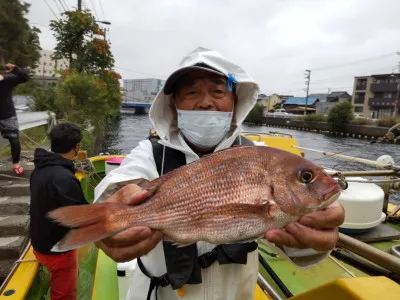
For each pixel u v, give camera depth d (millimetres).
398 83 54031
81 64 23156
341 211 1274
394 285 1222
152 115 1713
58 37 22906
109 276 2863
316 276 2867
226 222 1310
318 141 33375
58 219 1125
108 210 1215
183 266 1405
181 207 1321
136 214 1269
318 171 1325
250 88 1805
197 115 1639
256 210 1298
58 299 3059
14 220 4773
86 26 23094
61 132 3141
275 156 1368
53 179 2924
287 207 1295
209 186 1331
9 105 6113
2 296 2523
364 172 3082
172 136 1774
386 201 4238
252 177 1331
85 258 4223
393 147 24250
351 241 1745
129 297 1681
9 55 28469
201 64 1603
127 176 1549
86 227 1159
